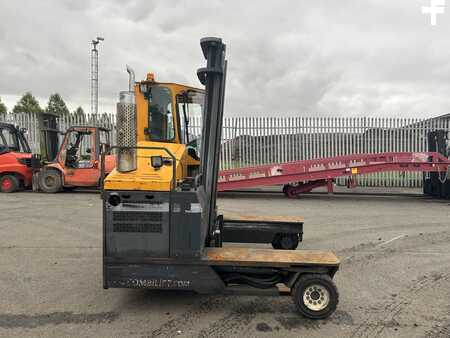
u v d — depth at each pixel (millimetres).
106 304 4184
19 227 7805
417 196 14016
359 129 17219
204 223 4188
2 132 13188
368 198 13328
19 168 13109
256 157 17328
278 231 6277
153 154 4449
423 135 17062
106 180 3830
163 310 4059
